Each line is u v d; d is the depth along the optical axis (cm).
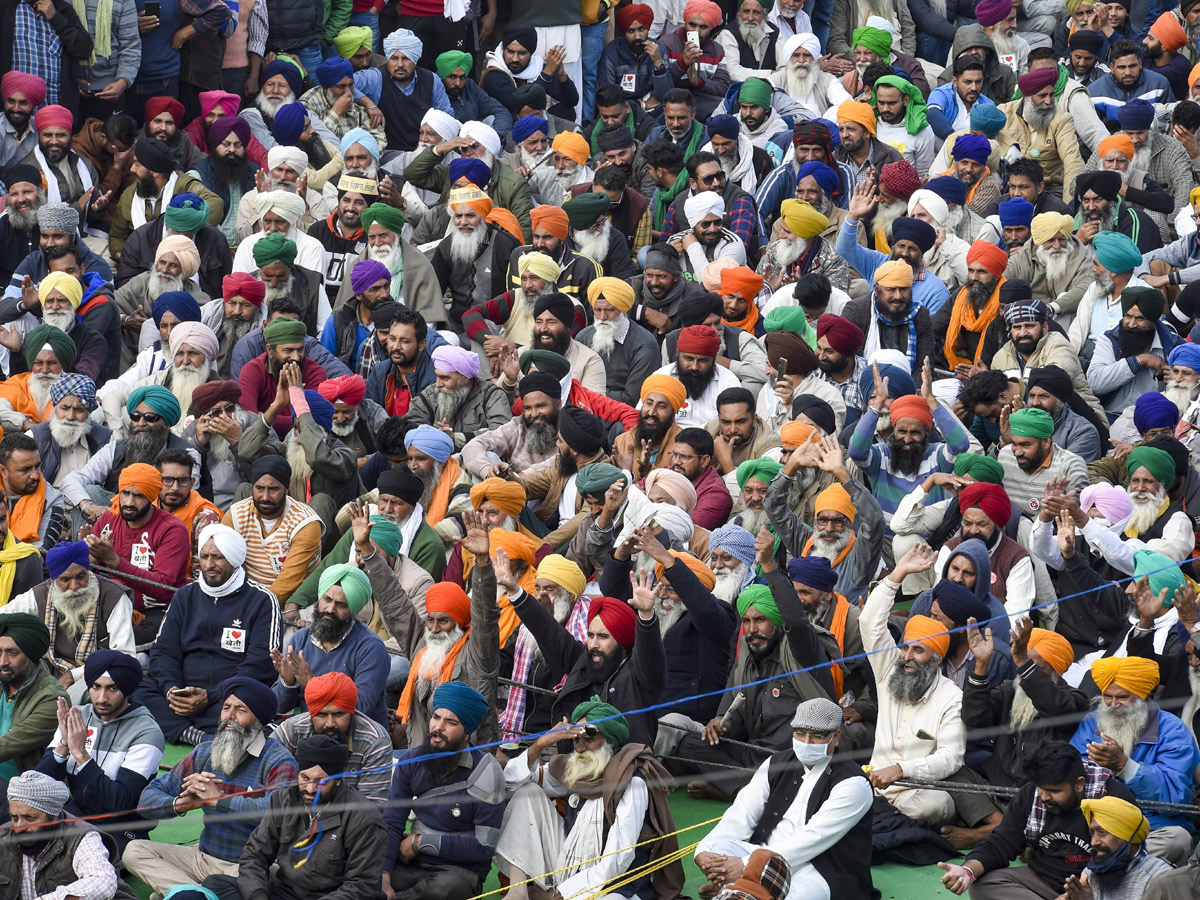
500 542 3431
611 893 2688
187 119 5928
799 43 6525
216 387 4125
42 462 4169
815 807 2714
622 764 2758
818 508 3544
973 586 3297
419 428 3947
